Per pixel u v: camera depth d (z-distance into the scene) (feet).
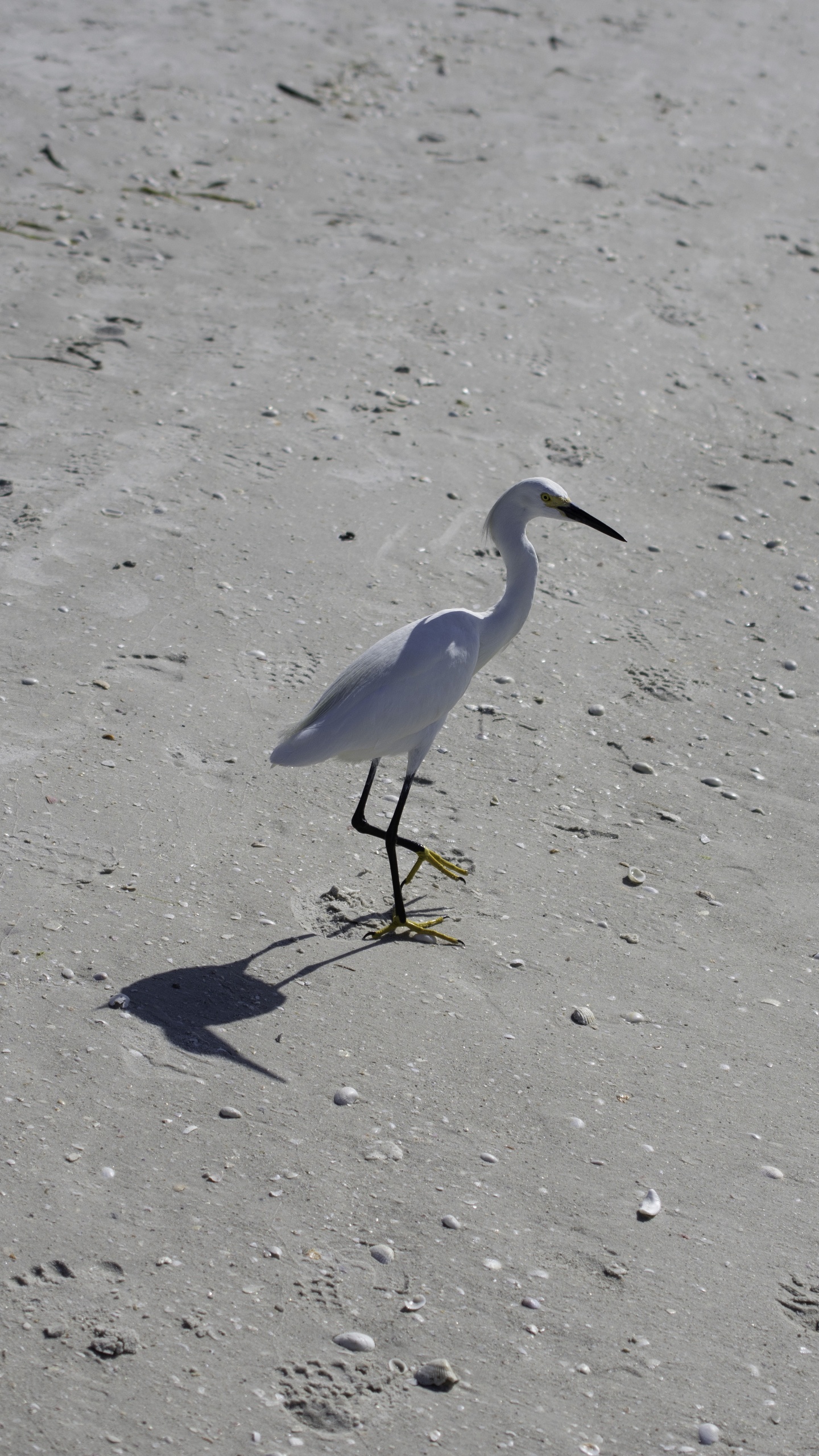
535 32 81.76
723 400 49.85
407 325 50.60
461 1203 19.34
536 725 32.89
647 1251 19.03
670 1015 24.03
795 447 47.73
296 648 33.55
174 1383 16.16
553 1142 20.71
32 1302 16.89
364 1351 16.92
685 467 45.57
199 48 70.13
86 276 49.85
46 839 25.84
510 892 27.09
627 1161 20.54
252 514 38.78
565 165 65.77
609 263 57.82
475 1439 15.99
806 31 90.17
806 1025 24.32
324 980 23.58
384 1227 18.78
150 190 56.65
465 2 84.33
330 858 27.27
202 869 25.96
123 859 25.75
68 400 42.63
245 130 63.16
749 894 27.96
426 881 27.17
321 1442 15.70
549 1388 16.81
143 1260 17.71
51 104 61.52
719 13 91.20
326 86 69.05
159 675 31.76
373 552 38.06
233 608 34.68
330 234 56.13
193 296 50.06
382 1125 20.52
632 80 77.56
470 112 69.41
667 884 27.96
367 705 24.86
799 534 43.09
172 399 43.73
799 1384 17.34
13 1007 21.65
